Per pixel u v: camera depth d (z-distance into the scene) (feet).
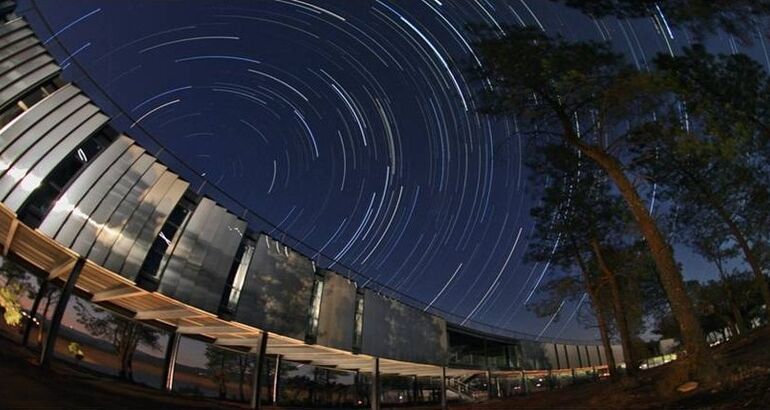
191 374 82.28
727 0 29.66
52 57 38.91
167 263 43.98
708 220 73.97
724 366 32.50
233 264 52.34
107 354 71.77
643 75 35.91
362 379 107.96
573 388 81.82
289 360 75.56
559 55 38.14
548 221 74.74
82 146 39.24
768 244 87.76
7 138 34.12
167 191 43.96
